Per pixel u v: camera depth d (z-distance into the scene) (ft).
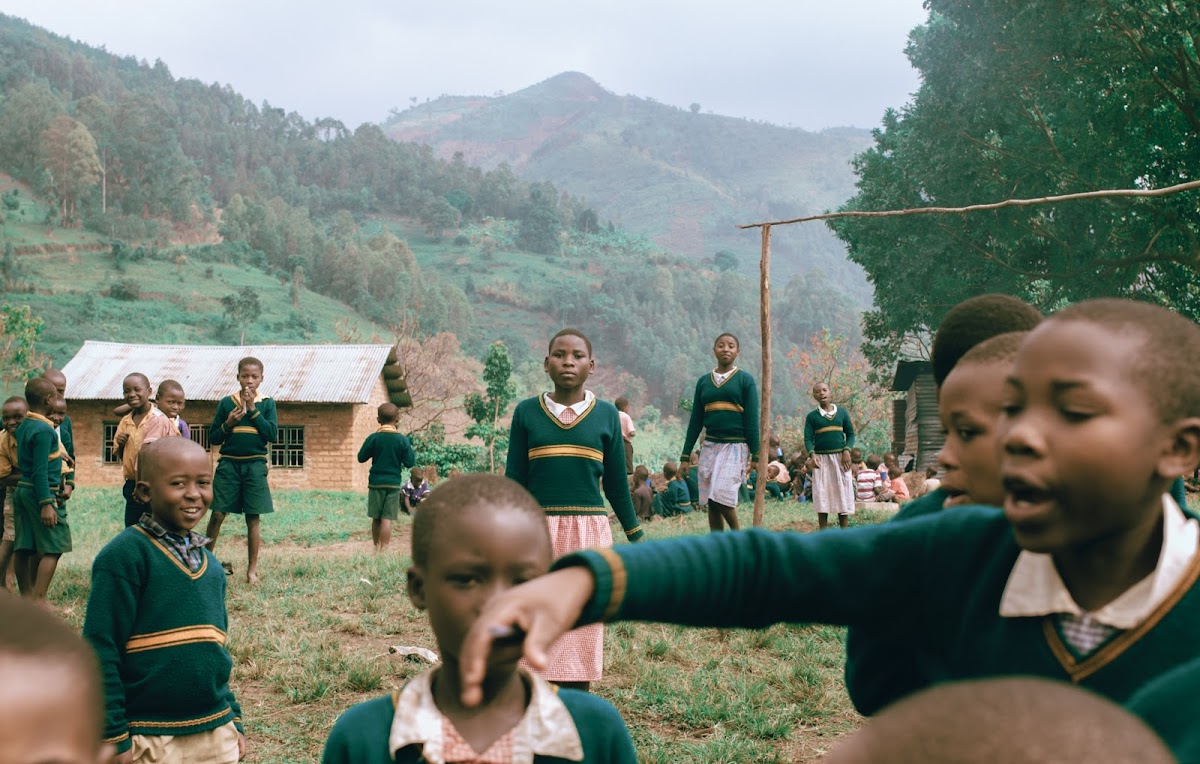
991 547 5.15
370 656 23.53
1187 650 4.31
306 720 19.19
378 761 6.10
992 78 81.05
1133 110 77.41
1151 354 3.98
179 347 121.19
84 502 80.43
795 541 5.34
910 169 89.66
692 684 20.74
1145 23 75.97
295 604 29.01
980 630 4.98
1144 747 2.05
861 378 136.26
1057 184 83.66
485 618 4.37
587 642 17.47
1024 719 2.06
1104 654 4.46
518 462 18.65
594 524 18.43
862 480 62.80
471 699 4.09
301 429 114.83
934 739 2.07
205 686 12.10
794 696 20.21
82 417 114.73
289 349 121.60
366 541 57.47
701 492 34.09
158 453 12.12
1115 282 84.58
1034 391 4.12
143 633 11.83
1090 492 4.05
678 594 4.98
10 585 32.07
